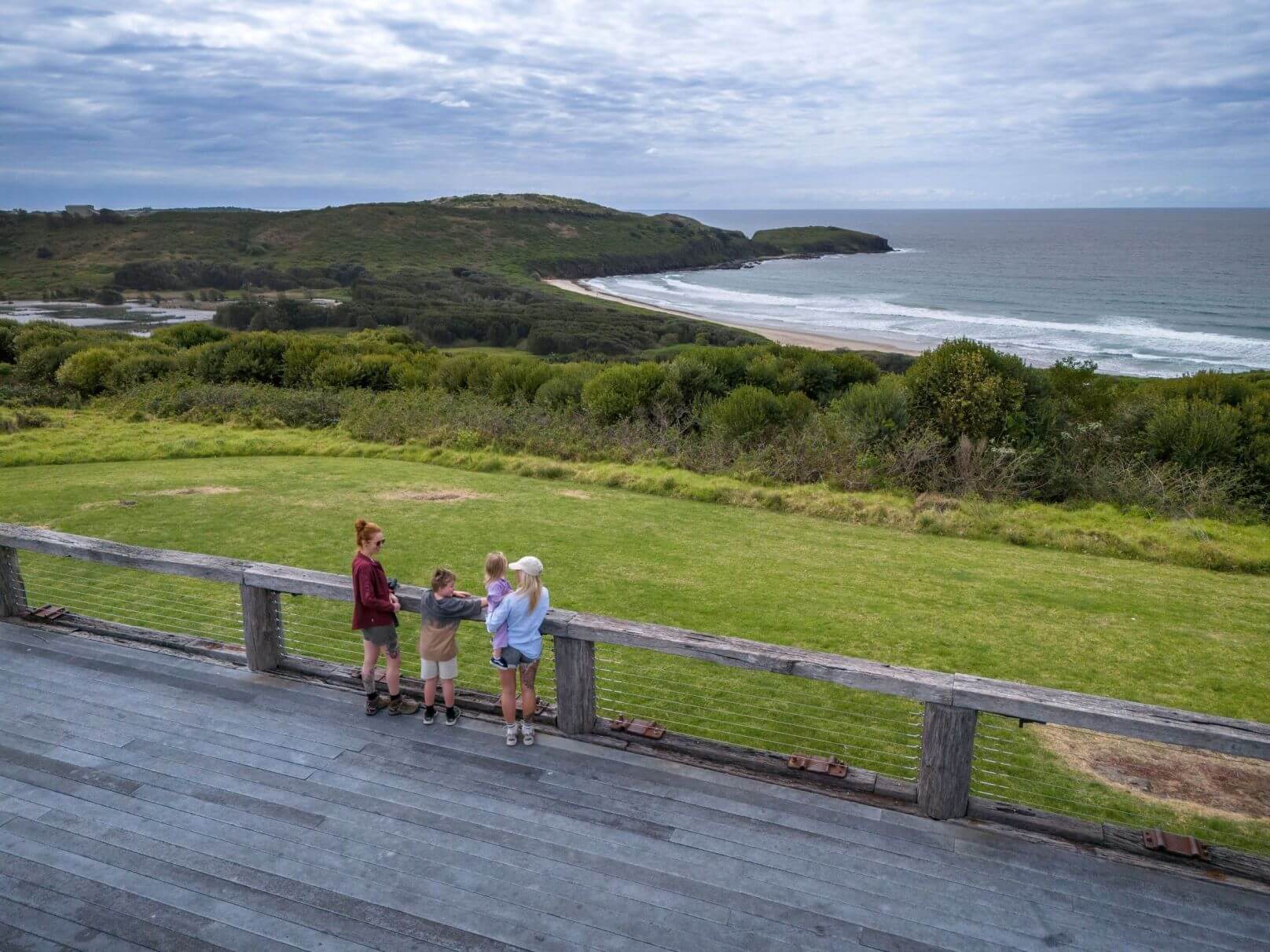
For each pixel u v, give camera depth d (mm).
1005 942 3773
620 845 4422
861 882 4160
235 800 4789
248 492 16156
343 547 12156
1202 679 8375
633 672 8000
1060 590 11367
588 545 12719
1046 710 4312
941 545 14047
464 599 5500
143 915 3873
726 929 3824
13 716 5707
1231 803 5996
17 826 4523
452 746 5383
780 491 17109
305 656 7121
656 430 22078
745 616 9695
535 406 24578
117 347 35062
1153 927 3881
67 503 14945
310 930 3793
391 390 30172
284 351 32469
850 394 21188
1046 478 18062
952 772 4605
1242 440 18125
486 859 4297
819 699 7500
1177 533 14641
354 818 4633
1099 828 4547
